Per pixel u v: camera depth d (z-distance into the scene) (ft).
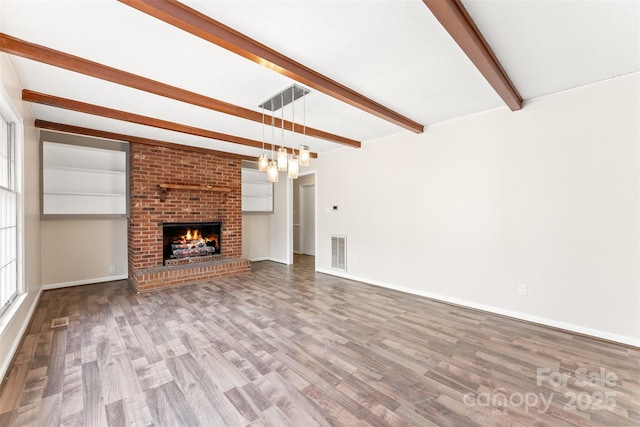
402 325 9.69
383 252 14.74
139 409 5.57
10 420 5.24
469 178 11.42
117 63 7.30
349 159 16.58
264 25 5.83
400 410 5.56
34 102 9.20
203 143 15.39
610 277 8.48
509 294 10.42
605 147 8.53
